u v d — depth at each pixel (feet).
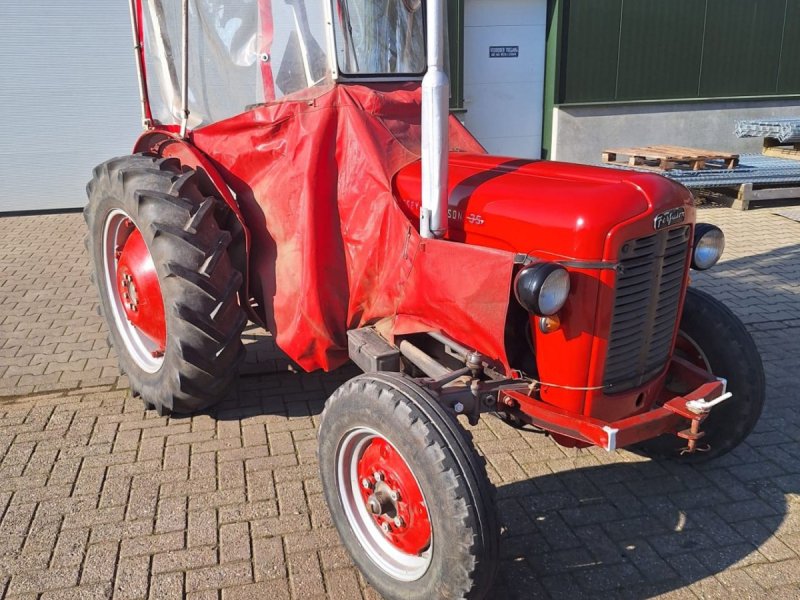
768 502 10.57
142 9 13.02
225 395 12.45
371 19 10.73
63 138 27.94
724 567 9.24
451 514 7.27
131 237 12.93
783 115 35.04
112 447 11.90
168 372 11.57
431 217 8.86
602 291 8.39
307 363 10.78
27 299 19.03
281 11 10.59
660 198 8.71
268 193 10.93
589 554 9.51
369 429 8.18
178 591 8.76
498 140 33.09
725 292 19.34
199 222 11.00
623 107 33.12
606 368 8.96
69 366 15.01
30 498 10.51
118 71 27.68
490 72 31.91
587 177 9.23
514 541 9.77
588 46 31.89
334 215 10.28
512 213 8.86
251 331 16.81
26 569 9.09
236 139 11.40
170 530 9.86
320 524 10.02
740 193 28.14
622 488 10.93
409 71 11.34
